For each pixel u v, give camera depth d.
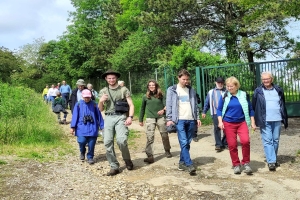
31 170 6.40
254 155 7.38
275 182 5.52
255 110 6.32
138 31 27.50
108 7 34.50
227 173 6.15
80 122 7.33
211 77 13.35
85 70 39.81
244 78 12.96
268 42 20.33
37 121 12.01
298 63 12.41
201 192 5.17
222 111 6.13
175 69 15.70
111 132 6.33
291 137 8.98
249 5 12.61
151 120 7.20
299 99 12.46
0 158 7.23
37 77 63.28
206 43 21.03
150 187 5.46
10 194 5.09
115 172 6.27
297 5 11.24
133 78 26.44
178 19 22.34
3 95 14.62
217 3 21.47
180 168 6.46
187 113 6.15
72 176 6.14
